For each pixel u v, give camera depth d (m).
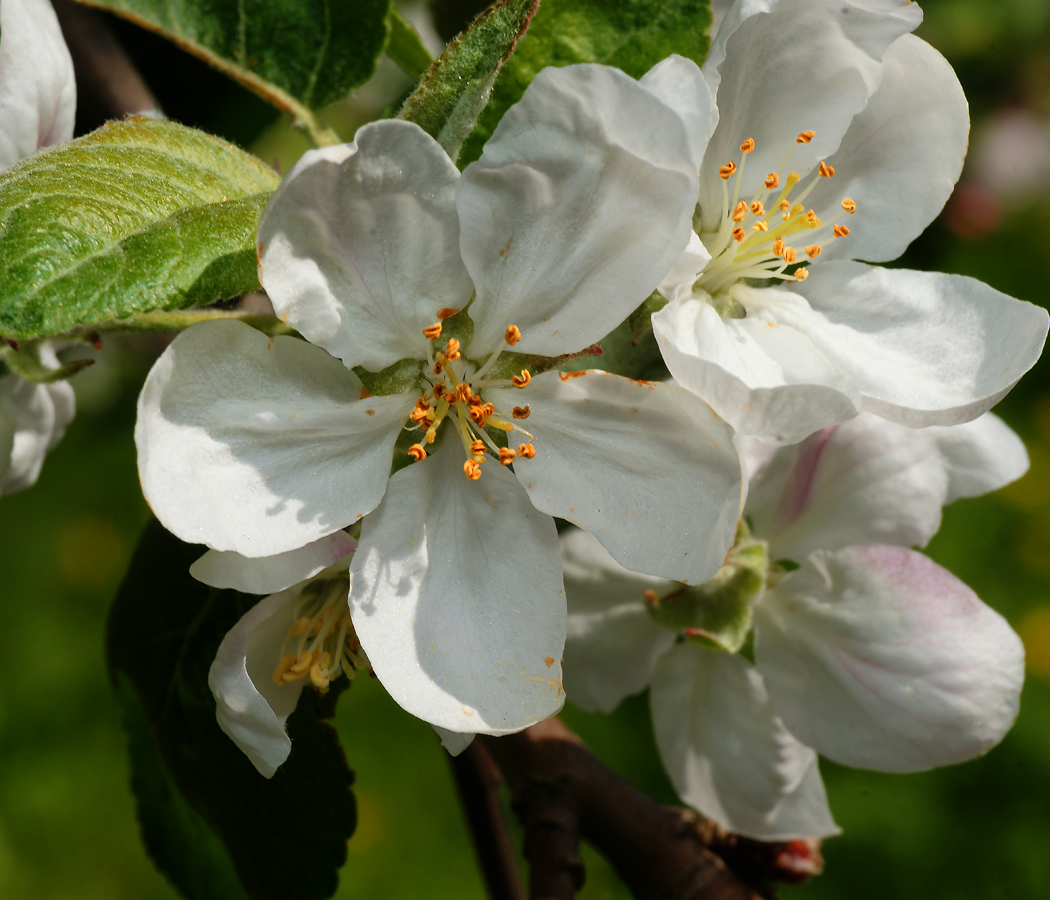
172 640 0.26
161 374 0.23
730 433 0.24
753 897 0.28
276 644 0.25
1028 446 0.80
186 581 0.26
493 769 0.29
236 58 0.27
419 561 0.25
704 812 0.28
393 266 0.24
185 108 0.32
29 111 0.25
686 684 0.28
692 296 0.26
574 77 0.23
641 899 0.28
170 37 0.27
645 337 0.25
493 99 0.26
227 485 0.24
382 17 0.27
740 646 0.27
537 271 0.24
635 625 0.28
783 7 0.25
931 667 0.27
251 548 0.24
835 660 0.27
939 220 0.76
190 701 0.26
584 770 0.28
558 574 0.25
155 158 0.24
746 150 0.26
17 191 0.23
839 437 0.27
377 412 0.25
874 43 0.25
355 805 0.26
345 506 0.24
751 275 0.26
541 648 0.24
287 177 0.23
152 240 0.23
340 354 0.24
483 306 0.24
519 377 0.25
